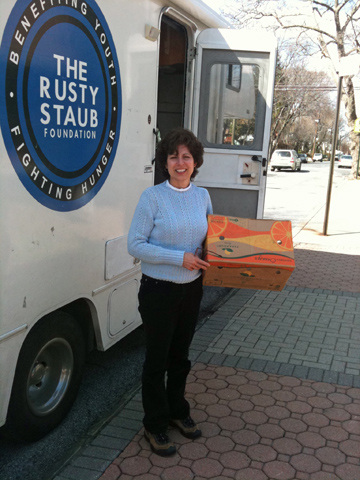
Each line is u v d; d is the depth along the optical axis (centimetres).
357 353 390
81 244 278
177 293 244
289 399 318
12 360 229
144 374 258
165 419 261
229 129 494
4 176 214
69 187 261
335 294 541
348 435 279
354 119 2709
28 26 221
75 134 263
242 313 477
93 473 243
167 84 516
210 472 246
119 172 313
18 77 218
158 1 350
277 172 3366
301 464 253
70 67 254
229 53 473
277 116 3844
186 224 240
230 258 235
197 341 407
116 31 296
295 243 820
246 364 366
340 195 1733
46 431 271
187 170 243
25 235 231
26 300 235
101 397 324
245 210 507
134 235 240
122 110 310
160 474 243
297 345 403
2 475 244
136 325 356
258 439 274
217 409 304
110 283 313
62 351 279
